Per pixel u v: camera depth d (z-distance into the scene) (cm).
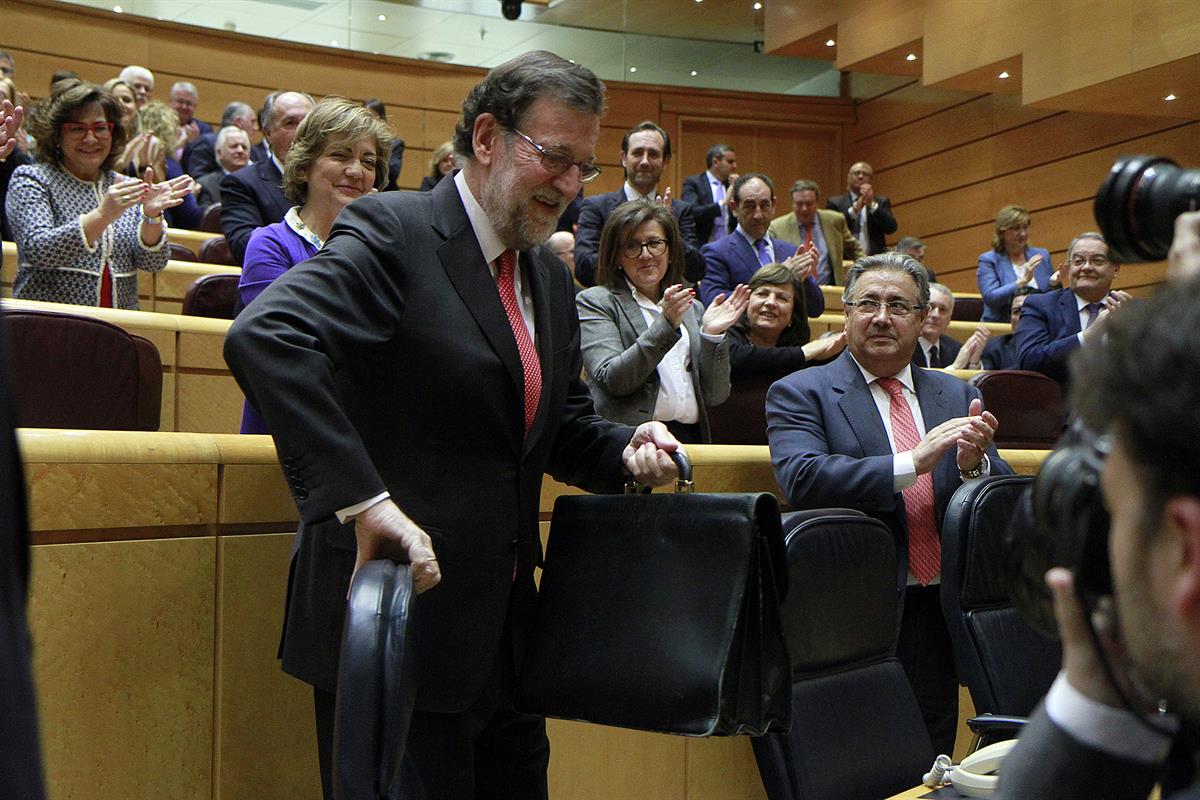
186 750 176
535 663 161
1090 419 51
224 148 677
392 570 132
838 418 242
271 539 187
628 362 302
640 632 153
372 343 152
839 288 704
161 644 174
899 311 246
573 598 161
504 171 160
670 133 1222
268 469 187
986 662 202
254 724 185
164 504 174
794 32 1143
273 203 436
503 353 159
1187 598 48
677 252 336
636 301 328
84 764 165
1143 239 93
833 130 1277
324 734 161
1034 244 1066
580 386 182
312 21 1072
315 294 148
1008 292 719
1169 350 48
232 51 1049
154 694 173
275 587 188
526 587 166
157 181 607
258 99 1059
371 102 682
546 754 178
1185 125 934
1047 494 59
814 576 183
